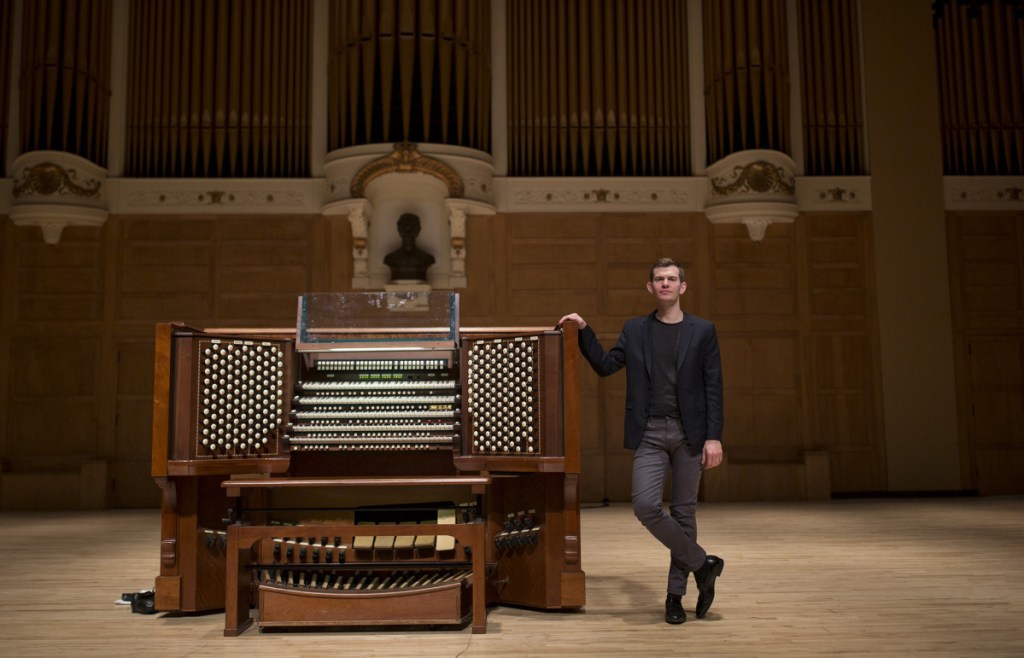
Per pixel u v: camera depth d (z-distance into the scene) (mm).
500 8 10125
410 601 3289
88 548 5887
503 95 10008
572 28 10133
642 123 10039
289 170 9820
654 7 10180
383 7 9484
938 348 9828
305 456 3865
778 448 9656
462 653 2951
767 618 3473
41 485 9055
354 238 9422
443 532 3264
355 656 2926
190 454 3447
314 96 9891
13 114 9633
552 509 3635
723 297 9836
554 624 3387
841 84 10125
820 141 10039
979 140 10180
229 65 9906
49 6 9461
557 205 9859
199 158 9828
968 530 6512
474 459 3576
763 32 9797
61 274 9578
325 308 3742
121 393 9461
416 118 9453
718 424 3396
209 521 3670
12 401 9406
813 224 9953
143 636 3227
